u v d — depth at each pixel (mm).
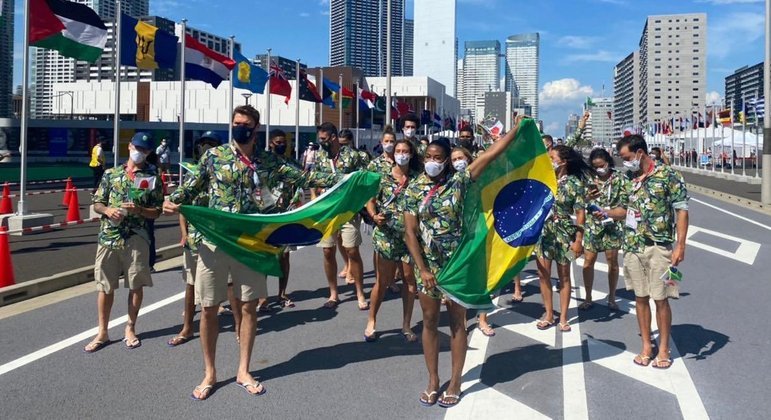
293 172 5418
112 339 6453
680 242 5500
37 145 48688
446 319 7555
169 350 6125
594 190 7605
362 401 4914
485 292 4914
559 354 6121
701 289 8992
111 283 6141
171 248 11539
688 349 6227
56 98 71062
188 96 61156
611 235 7695
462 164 5398
